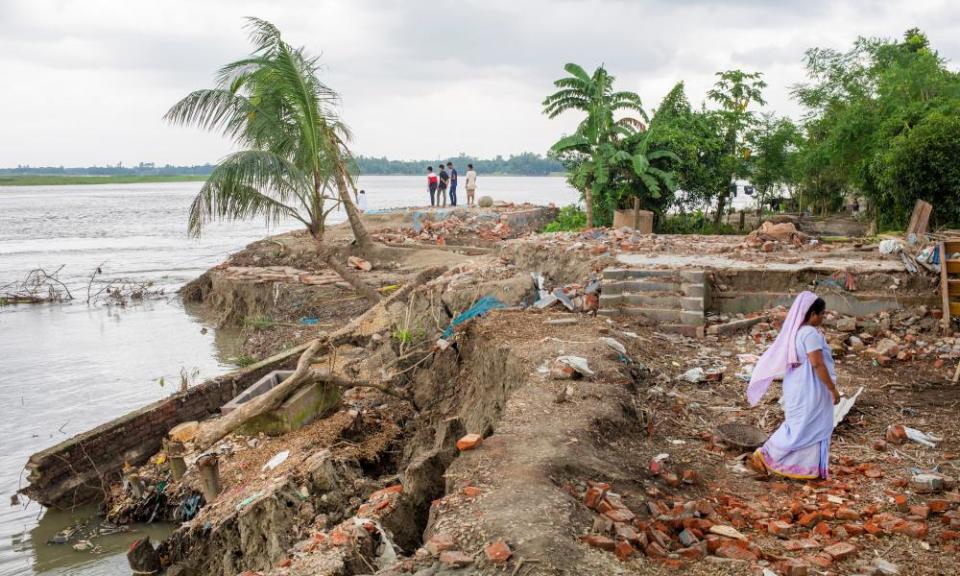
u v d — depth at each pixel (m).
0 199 150.75
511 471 6.05
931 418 7.92
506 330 11.57
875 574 4.79
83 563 9.15
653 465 6.66
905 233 16.03
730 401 8.83
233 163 15.93
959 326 10.66
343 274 19.86
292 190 16.72
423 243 27.84
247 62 18.16
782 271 12.21
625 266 13.34
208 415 13.32
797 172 30.86
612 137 26.78
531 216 33.50
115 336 22.62
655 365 10.11
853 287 11.74
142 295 29.52
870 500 6.01
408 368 12.81
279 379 13.22
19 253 44.78
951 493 6.00
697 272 12.30
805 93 27.78
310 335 19.77
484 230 29.61
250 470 10.09
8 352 20.53
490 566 4.60
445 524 5.26
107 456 11.40
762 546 5.23
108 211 97.88
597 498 5.62
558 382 8.76
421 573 4.62
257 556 8.36
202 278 27.83
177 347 21.09
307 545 5.94
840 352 10.36
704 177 27.16
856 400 8.52
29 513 10.62
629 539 5.00
